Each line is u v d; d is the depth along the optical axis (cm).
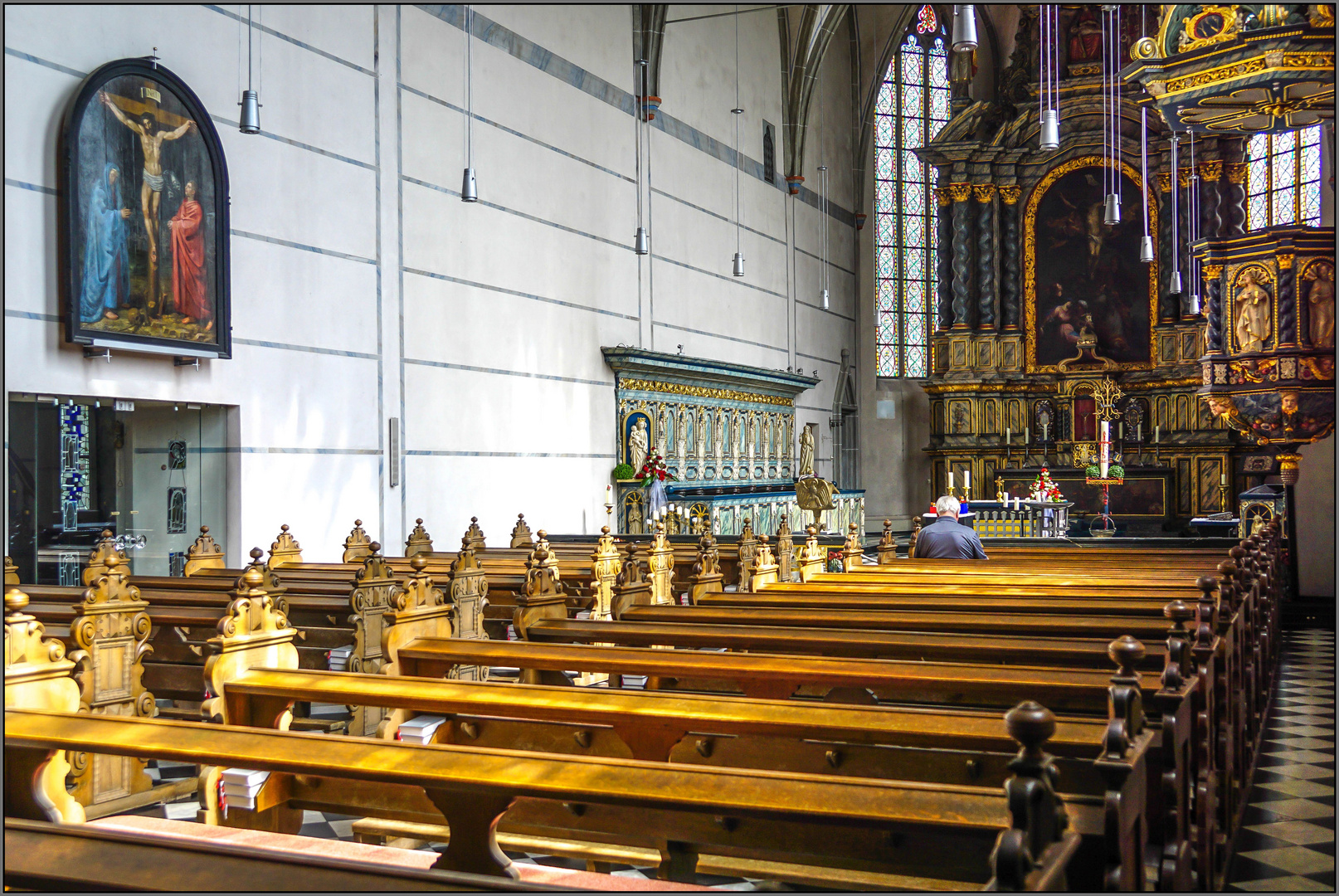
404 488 1356
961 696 518
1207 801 442
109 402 999
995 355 2761
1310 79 772
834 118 2891
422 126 1403
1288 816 604
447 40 1451
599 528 1784
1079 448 2616
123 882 246
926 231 3044
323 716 722
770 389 2411
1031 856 223
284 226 1188
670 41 2069
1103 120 2645
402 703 434
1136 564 1084
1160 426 2617
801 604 705
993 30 2983
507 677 825
